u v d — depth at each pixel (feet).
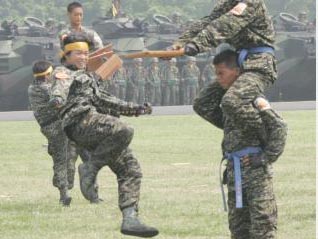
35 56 326.03
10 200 89.40
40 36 327.47
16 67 326.44
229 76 52.08
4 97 327.26
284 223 71.51
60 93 56.13
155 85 335.06
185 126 205.36
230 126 52.08
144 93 334.24
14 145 161.99
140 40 336.08
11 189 98.99
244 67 51.60
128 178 55.52
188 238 66.69
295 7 605.31
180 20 345.31
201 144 154.10
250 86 50.80
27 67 327.06
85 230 70.90
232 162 51.88
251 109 50.62
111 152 55.52
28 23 330.95
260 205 51.13
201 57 337.31
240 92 50.75
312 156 127.03
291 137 160.97
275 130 50.65
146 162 125.08
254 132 51.34
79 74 56.85
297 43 336.08
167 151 141.69
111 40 336.90
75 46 57.21
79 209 81.97
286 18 340.39
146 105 57.36
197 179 103.65
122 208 55.01
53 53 325.01
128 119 237.45
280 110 270.67
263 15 51.80
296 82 337.11
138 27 338.34
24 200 89.10
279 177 101.81
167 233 68.69
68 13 83.35
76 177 110.11
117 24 335.67
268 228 51.24
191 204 82.99
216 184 98.37
